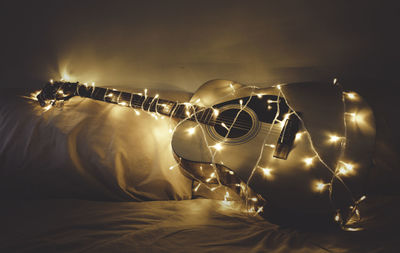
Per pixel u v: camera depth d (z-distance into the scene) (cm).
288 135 75
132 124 91
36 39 103
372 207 74
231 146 79
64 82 99
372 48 84
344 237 64
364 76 87
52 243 59
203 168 82
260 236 65
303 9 86
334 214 68
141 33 99
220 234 66
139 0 95
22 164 85
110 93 97
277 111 81
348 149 71
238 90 89
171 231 66
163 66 102
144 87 105
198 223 71
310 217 69
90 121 91
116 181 84
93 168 85
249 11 90
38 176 84
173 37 98
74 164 84
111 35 100
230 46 95
